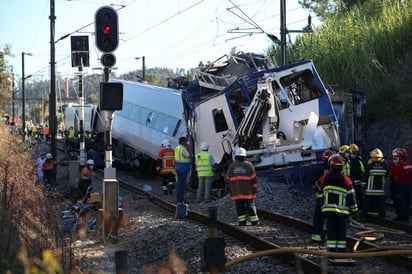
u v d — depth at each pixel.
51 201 21.03
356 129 28.84
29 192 17.89
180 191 22.86
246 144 23.48
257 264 12.99
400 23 34.28
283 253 13.19
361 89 32.88
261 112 22.94
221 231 17.39
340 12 41.53
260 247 14.84
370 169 19.22
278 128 23.61
